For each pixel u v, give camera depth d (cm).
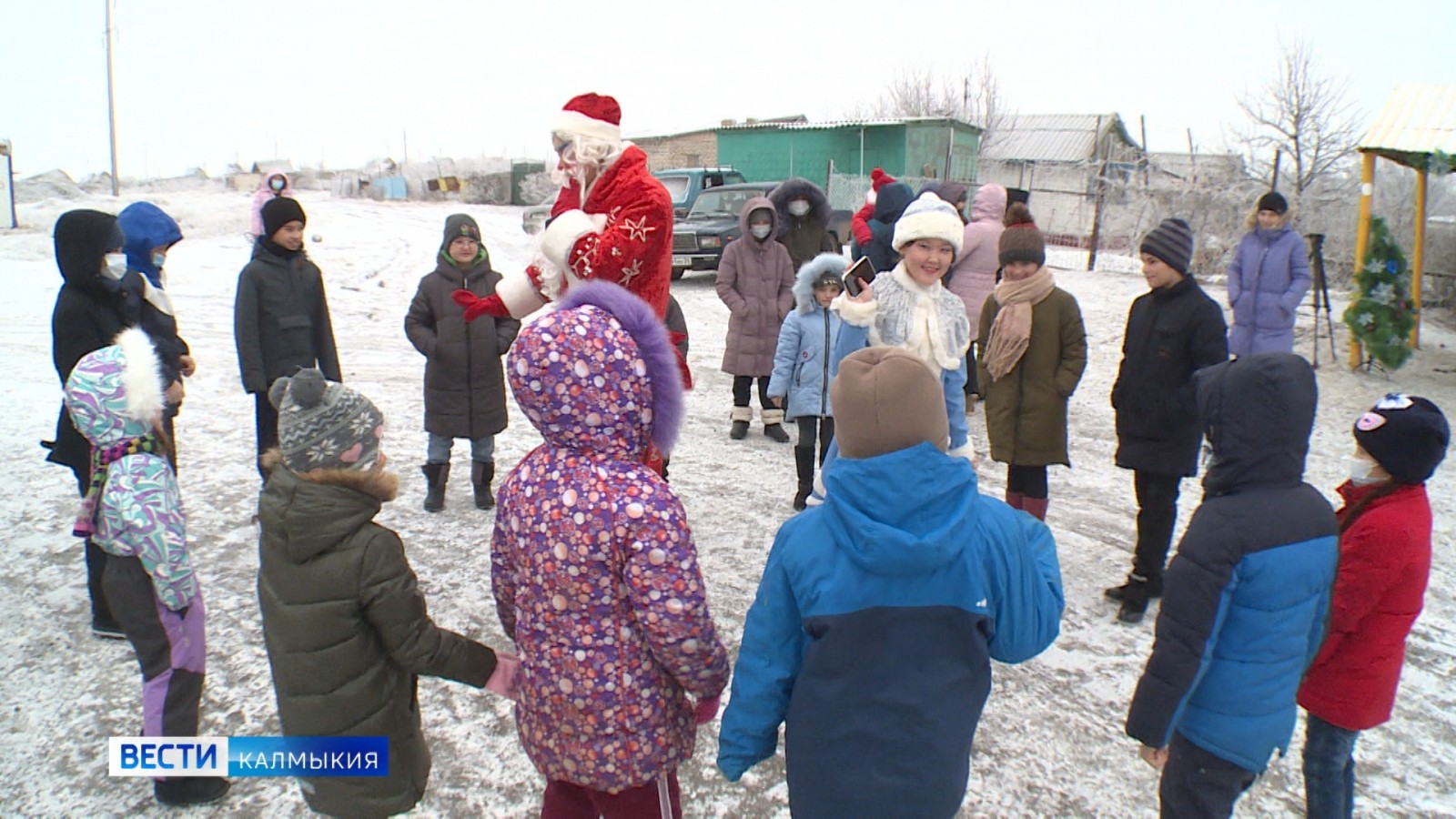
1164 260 387
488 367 519
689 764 314
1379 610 238
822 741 185
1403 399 232
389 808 229
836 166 2833
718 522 523
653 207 303
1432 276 1161
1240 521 214
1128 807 294
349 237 2122
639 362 208
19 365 862
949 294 397
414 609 219
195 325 1060
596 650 205
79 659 367
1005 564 187
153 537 266
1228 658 220
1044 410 429
